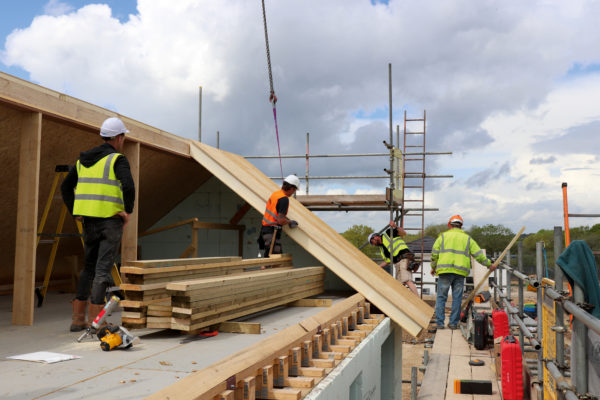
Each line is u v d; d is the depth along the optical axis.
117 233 4.35
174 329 4.58
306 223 7.14
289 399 3.02
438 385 7.82
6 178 5.53
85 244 4.47
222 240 9.70
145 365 3.30
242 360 2.88
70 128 5.74
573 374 3.27
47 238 7.17
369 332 5.34
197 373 2.50
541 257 5.77
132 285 4.17
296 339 3.63
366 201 10.47
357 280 6.42
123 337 3.81
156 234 9.80
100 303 4.26
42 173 6.15
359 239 56.25
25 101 4.56
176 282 4.26
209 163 7.45
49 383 2.83
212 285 4.40
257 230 9.60
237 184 7.32
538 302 5.79
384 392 7.13
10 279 7.50
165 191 8.91
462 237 10.45
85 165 4.35
